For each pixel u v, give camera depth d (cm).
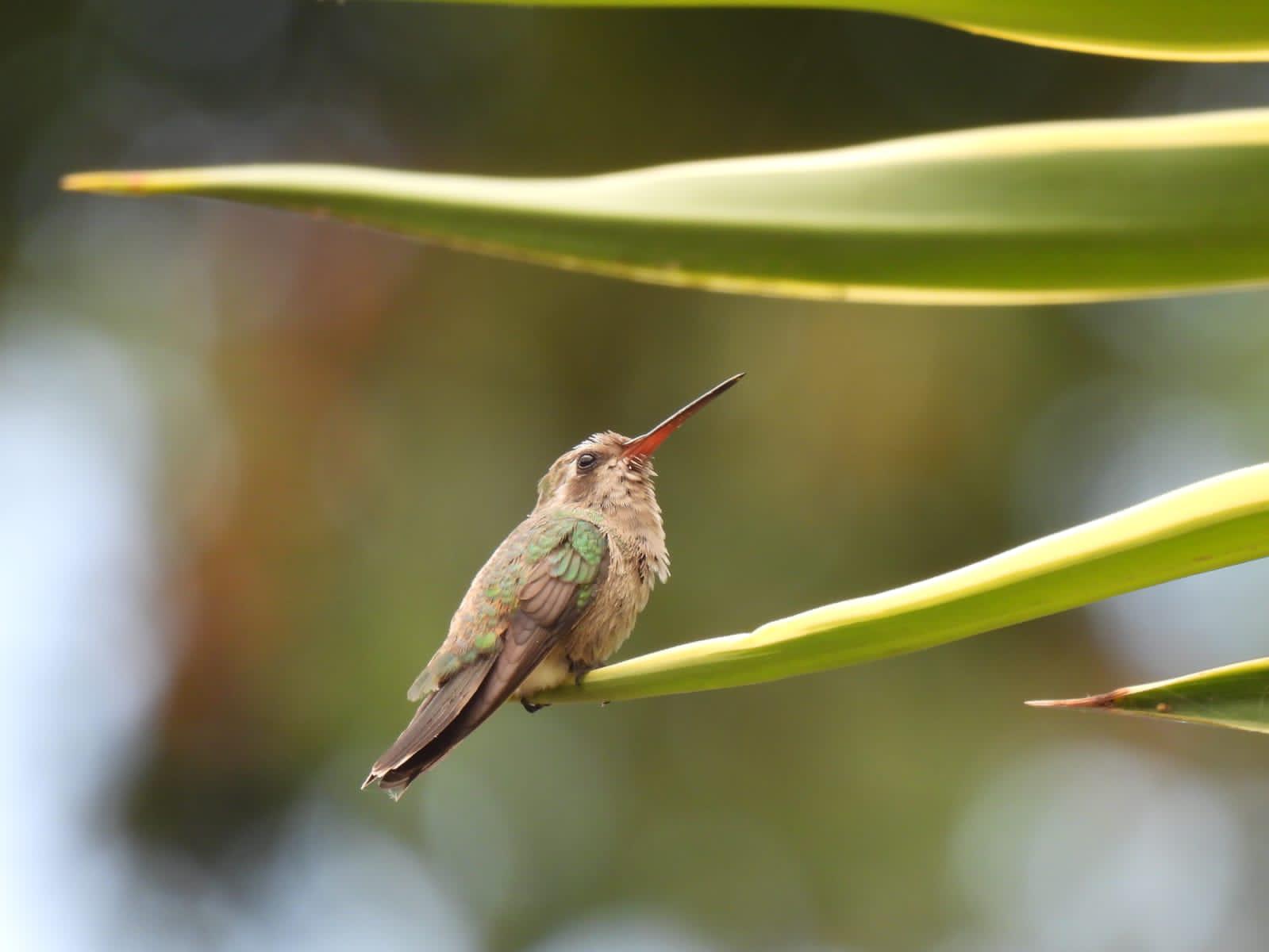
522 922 1066
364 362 1202
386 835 1102
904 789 1080
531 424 1153
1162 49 195
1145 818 1098
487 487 1140
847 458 1074
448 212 170
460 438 1160
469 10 1188
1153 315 1084
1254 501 205
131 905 1134
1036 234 189
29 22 1233
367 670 1110
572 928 1070
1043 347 1078
